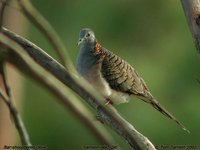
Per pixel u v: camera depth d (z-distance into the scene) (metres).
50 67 5.18
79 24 17.27
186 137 16.34
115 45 17.27
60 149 17.19
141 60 17.27
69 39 17.19
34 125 17.23
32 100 17.17
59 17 17.36
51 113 17.27
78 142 17.06
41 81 4.96
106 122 5.38
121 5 17.22
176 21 17.48
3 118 12.47
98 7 17.25
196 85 16.89
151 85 16.84
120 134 5.38
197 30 5.02
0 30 4.97
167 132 16.30
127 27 17.30
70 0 17.30
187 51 17.42
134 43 17.31
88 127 4.89
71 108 4.97
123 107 16.30
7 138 12.61
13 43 5.27
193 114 16.64
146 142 5.35
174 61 17.30
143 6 17.27
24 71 4.95
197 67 17.22
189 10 5.05
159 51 17.39
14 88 13.57
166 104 16.77
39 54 5.35
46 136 17.27
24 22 14.16
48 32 5.21
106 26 17.25
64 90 4.99
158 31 17.45
